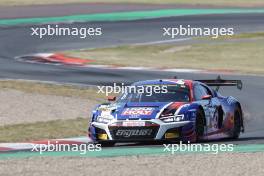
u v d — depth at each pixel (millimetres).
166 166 36125
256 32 134625
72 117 58219
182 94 46906
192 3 169750
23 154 41812
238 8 162625
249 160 38250
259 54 115562
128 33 133125
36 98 68188
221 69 97125
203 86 49625
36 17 140250
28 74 89562
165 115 44062
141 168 35500
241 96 75062
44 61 103750
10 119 56438
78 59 106500
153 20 144500
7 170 35094
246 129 56781
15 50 113625
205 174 33719
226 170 34844
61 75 89000
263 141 48000
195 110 44875
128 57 111062
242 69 97750
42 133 50344
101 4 161875
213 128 47750
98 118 45188
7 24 134500
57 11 148125
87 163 37344
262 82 84562
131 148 44312
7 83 78312
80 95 71500
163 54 115812
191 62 107125
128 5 160875
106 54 113625
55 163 37469
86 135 50625
